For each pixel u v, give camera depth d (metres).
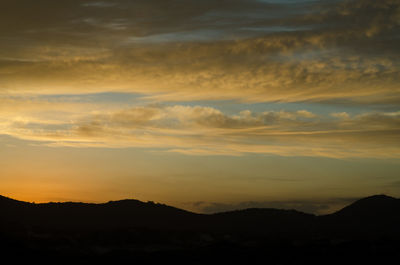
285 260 174.50
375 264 170.62
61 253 169.88
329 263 171.25
